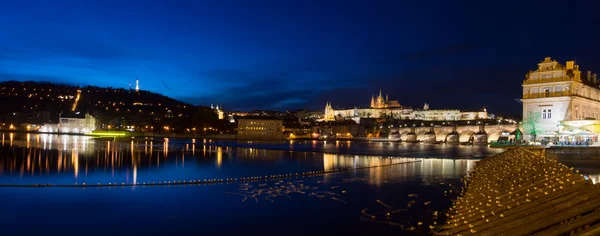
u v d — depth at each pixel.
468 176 60.34
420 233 32.78
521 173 35.09
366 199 46.09
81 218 38.06
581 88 108.19
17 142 155.50
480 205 26.00
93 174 67.25
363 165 86.50
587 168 63.41
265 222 36.84
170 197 47.56
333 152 135.88
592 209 16.19
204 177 65.19
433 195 48.06
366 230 33.94
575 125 96.56
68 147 134.38
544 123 105.19
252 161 97.94
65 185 54.50
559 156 75.50
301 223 36.31
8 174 65.31
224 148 158.75
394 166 83.12
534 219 18.05
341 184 57.22
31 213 39.59
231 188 53.78
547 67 106.56
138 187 54.22
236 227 35.34
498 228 18.53
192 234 33.47
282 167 82.69
